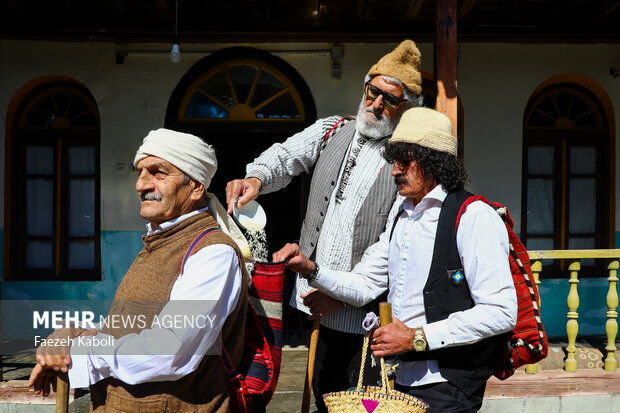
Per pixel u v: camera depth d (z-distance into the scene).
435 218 1.86
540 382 3.70
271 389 1.87
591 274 6.50
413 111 1.91
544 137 6.66
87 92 6.57
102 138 6.42
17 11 6.14
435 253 1.83
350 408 1.74
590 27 6.31
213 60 6.39
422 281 1.87
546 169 6.68
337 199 2.31
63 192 6.60
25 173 6.61
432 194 1.87
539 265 3.78
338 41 6.32
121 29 6.23
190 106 6.46
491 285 1.73
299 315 6.39
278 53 6.36
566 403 3.70
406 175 1.89
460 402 1.80
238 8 6.07
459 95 6.43
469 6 5.81
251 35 6.27
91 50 6.41
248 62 6.44
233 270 1.66
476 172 6.43
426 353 1.84
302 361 5.20
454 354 1.81
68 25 6.23
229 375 1.70
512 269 1.83
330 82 6.40
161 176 1.71
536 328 1.83
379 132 2.27
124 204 6.42
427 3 5.82
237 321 1.75
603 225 6.68
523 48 6.44
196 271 1.61
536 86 6.46
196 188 1.77
